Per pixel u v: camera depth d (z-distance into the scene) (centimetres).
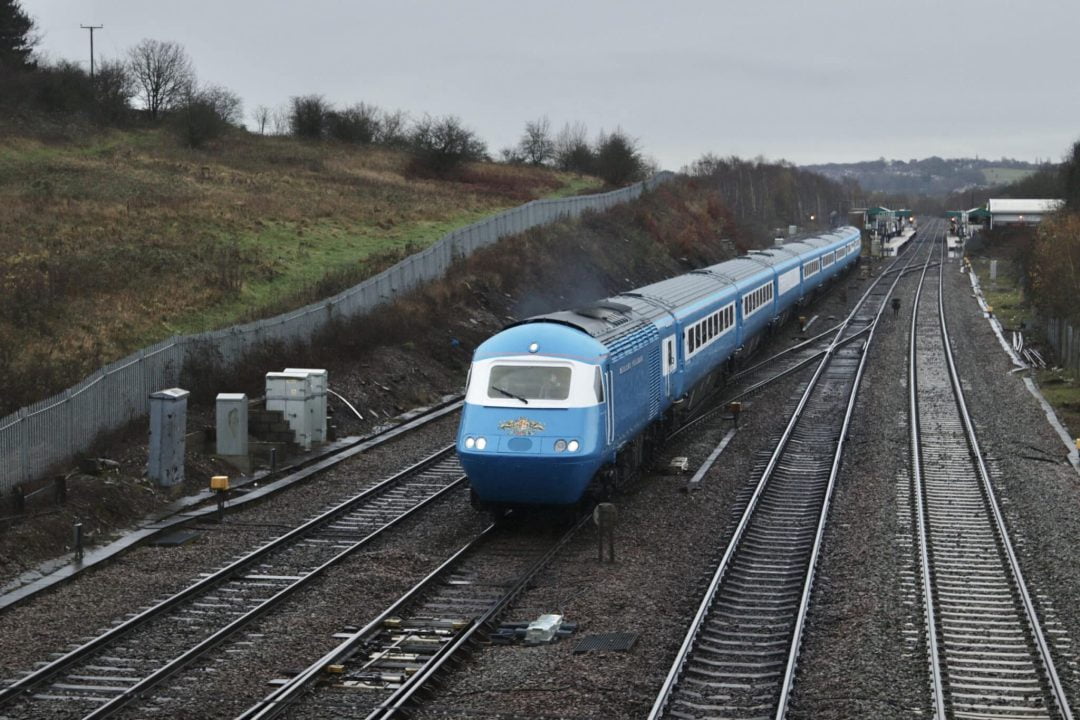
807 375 7025
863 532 3456
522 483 3347
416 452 4675
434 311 6881
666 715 2073
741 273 7375
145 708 2108
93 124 12619
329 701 2142
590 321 3847
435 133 13400
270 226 8319
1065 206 14000
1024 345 8344
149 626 2589
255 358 5084
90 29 13925
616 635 2519
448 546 3325
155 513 3641
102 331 5091
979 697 2186
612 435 3591
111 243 6731
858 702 2120
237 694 2175
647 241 11569
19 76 12875
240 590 2881
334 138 15088
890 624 2602
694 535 3462
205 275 6384
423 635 2538
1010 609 2756
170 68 14012
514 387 3462
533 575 3022
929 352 8019
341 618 2653
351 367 5609
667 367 4584
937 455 4675
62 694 2189
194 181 9919
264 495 3884
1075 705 2131
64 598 2798
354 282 6681
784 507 3841
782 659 2388
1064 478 4275
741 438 5056
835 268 12775
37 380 4125
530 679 2236
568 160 16712
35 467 3612
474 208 10862
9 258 5953
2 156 9919
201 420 4456
